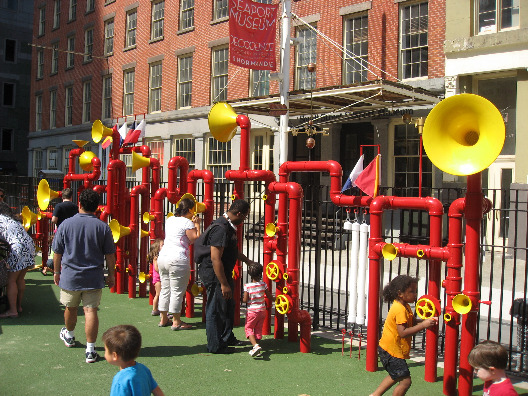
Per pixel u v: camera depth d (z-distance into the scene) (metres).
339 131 15.75
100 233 5.43
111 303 7.99
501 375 3.46
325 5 15.82
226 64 19.03
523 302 5.10
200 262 5.80
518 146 11.70
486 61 12.09
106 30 24.91
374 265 5.20
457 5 12.51
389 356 4.24
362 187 5.45
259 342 6.15
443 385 4.71
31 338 6.08
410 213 5.74
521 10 11.62
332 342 6.23
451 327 4.64
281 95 12.98
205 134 19.59
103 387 4.63
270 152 17.22
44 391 4.52
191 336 6.32
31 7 34.12
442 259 4.78
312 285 9.25
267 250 6.36
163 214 8.04
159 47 21.75
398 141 14.30
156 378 4.89
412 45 13.99
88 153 9.41
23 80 33.88
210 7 19.52
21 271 7.21
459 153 4.36
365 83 11.67
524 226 11.02
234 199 6.71
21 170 33.84
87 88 26.23
